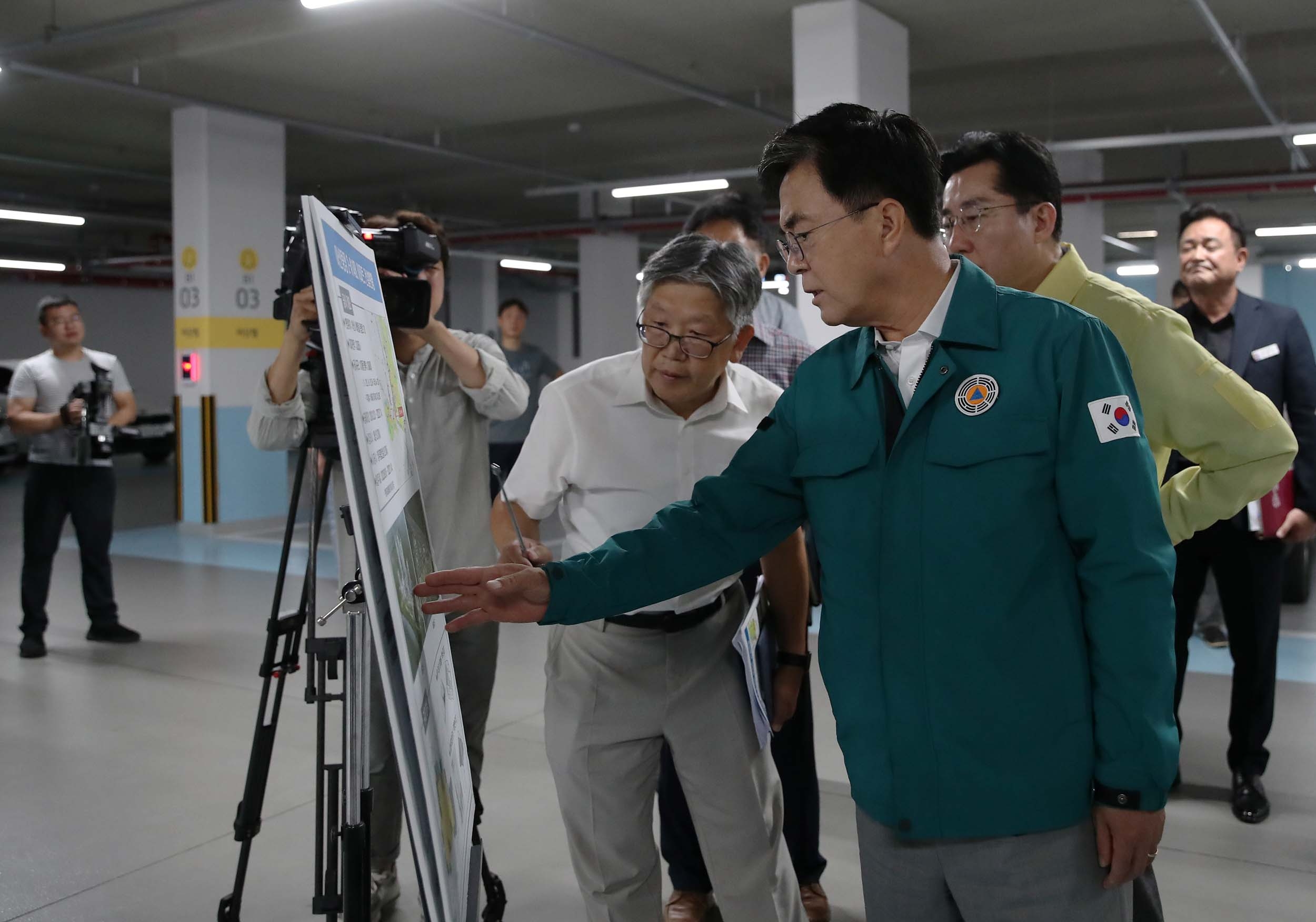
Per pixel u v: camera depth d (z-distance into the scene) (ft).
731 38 24.25
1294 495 9.20
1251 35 24.62
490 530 7.77
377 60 25.86
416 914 7.89
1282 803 9.82
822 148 3.81
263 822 9.57
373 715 7.30
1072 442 3.66
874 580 3.87
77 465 15.55
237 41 24.07
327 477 5.50
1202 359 4.97
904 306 3.91
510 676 14.19
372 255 4.13
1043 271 5.46
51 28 22.50
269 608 18.49
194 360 28.04
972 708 3.69
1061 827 3.71
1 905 8.04
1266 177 35.14
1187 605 9.67
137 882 8.41
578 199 49.08
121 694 13.46
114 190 46.34
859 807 4.10
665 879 8.43
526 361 22.00
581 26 23.34
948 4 21.80
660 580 4.37
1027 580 3.66
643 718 5.42
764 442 4.39
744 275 5.27
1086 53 25.94
